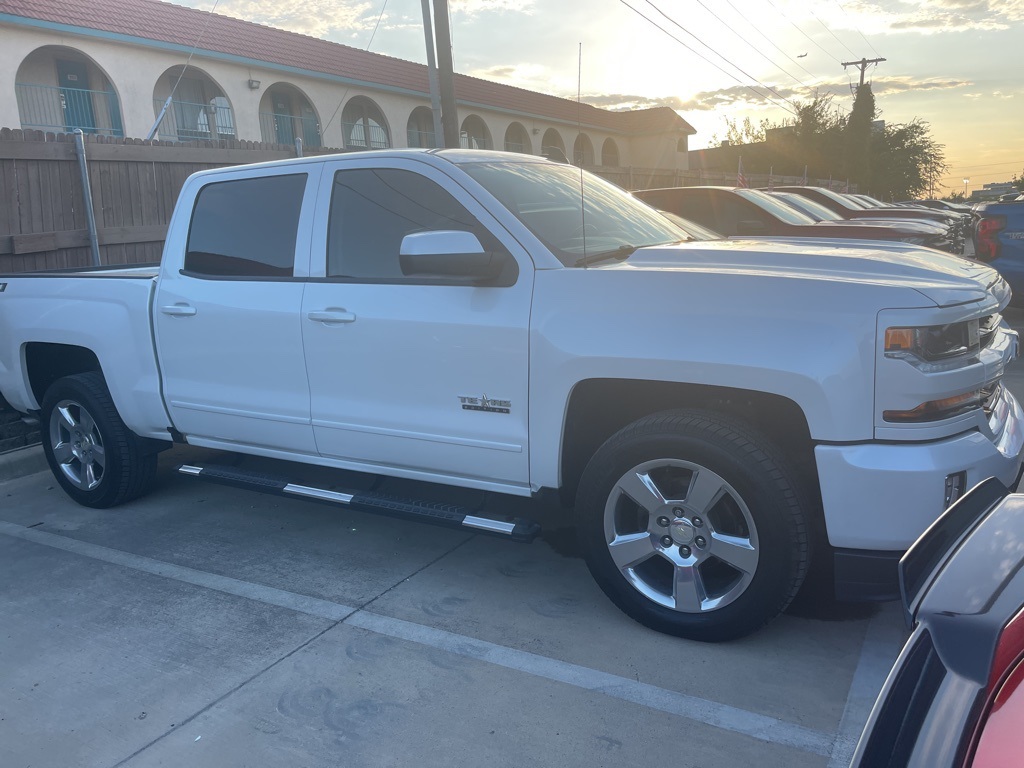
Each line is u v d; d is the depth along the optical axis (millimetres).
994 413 3348
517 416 3496
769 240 4320
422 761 2709
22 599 3969
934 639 1287
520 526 3564
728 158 61750
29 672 3320
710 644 3334
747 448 3035
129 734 2904
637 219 4297
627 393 3449
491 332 3486
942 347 2928
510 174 4000
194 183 4605
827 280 3021
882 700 1277
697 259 3469
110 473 5008
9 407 6117
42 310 5082
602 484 3338
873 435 2910
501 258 3520
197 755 2777
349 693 3098
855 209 13602
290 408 4172
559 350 3318
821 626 3467
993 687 1204
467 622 3600
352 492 4090
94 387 4992
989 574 1370
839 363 2887
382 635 3516
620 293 3262
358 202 3988
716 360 3039
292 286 4094
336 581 4055
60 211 7301
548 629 3512
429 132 28641
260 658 3365
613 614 3623
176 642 3518
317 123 24234
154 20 20078
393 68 26438
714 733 2795
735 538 3143
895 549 2932
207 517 5008
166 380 4645
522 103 31500
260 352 4211
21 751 2832
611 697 3010
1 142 6805
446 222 3711
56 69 19031
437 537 4574
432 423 3717
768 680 3080
